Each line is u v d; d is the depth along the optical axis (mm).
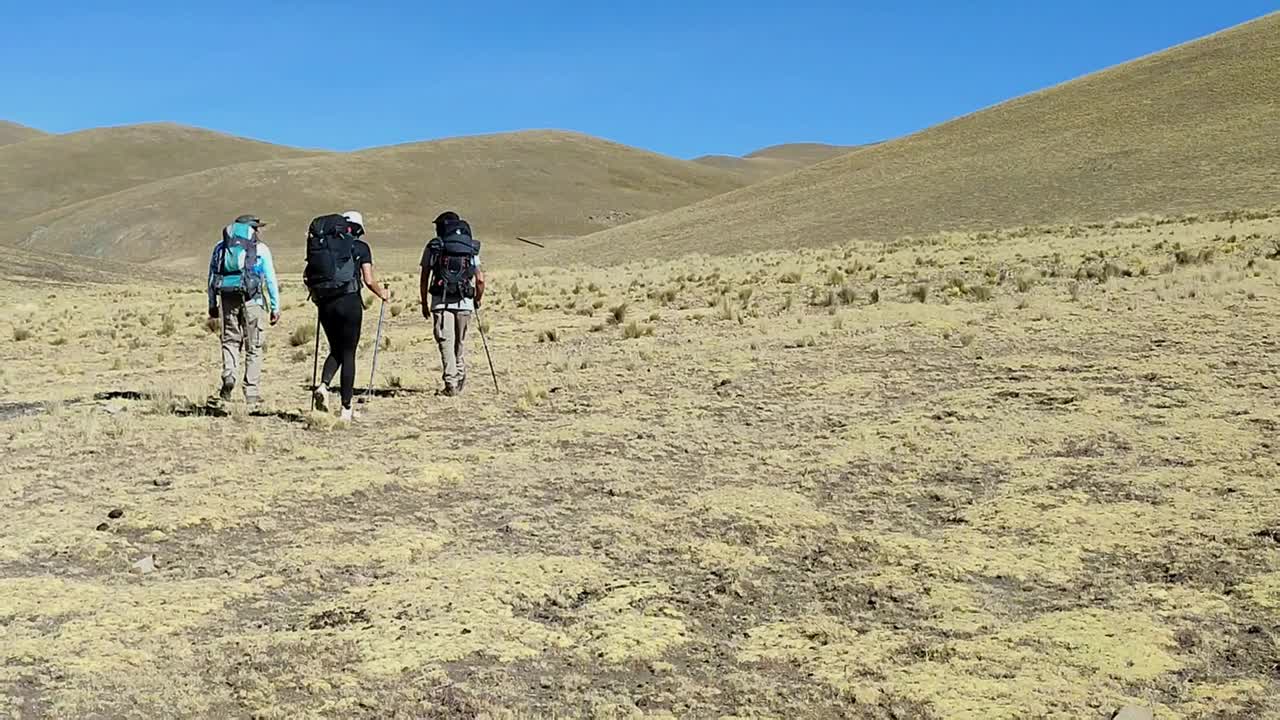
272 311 10875
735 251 57344
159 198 152125
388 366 13883
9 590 5555
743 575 6039
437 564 6141
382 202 150125
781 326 15695
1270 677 4715
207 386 12070
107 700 4402
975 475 7863
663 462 8398
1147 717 4258
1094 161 59469
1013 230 36688
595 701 4527
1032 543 6445
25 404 11469
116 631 5117
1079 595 5691
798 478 7918
